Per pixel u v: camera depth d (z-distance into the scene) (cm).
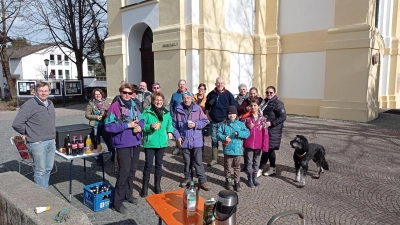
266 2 1372
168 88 1160
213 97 641
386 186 525
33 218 235
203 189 507
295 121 1164
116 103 426
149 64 1364
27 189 296
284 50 1352
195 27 1098
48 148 435
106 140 639
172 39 1122
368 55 1095
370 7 1113
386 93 1567
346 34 1137
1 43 2434
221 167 635
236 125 489
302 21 1290
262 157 576
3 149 782
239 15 1277
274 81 1369
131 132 425
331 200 468
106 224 390
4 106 2005
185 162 510
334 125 1073
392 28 1559
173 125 509
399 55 1559
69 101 2267
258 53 1353
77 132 500
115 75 1416
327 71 1198
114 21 1398
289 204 453
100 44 2292
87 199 440
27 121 417
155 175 484
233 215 242
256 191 504
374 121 1137
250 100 564
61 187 516
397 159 685
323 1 1220
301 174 532
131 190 453
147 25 1306
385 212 427
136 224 391
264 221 401
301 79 1311
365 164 650
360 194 491
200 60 1118
